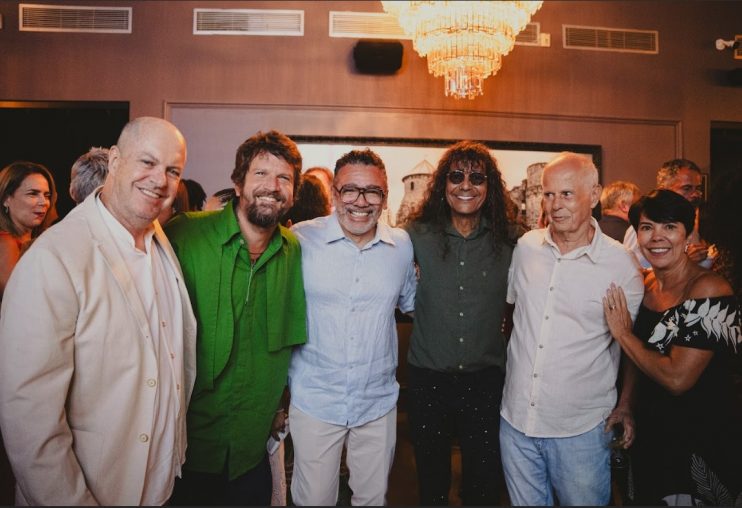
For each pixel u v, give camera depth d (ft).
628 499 6.40
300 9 13.73
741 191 5.96
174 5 13.56
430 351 6.82
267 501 6.33
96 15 13.43
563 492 5.96
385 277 6.42
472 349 6.73
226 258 5.74
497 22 9.63
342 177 6.23
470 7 9.42
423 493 6.80
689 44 14.42
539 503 6.19
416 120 13.92
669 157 14.39
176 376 5.10
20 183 8.20
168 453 4.99
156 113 13.48
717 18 14.44
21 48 13.35
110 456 4.54
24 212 8.22
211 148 13.56
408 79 13.88
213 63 13.58
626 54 14.32
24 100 13.37
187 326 5.40
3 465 6.68
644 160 14.34
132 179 4.71
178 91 13.51
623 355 6.67
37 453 4.13
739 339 5.59
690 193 9.87
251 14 13.66
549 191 5.92
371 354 6.37
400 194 13.83
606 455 5.99
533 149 14.11
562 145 14.20
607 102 14.26
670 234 5.78
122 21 13.46
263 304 6.01
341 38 13.78
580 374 5.90
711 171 15.56
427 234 6.98
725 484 5.58
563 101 14.17
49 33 13.39
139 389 4.71
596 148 14.24
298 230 6.69
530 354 6.07
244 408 5.90
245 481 6.12
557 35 14.21
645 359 5.60
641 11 14.38
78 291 4.38
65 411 4.41
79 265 4.42
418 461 6.85
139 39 13.48
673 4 14.39
